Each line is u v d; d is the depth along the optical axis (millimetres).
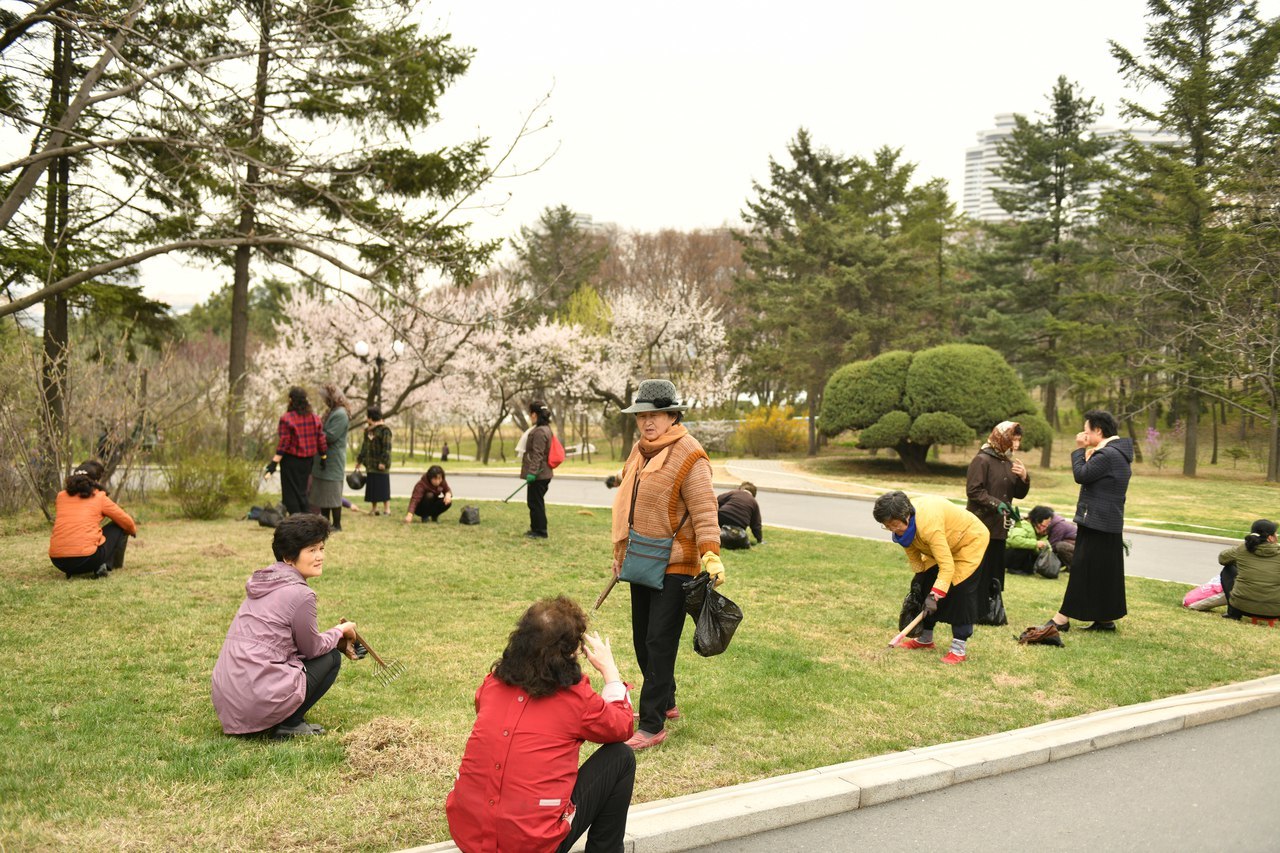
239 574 8695
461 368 35750
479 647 6457
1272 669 6734
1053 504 20062
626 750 3443
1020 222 45625
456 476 25094
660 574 4781
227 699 4516
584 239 57906
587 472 26219
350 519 13211
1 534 11211
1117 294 36781
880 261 42250
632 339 42188
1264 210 30141
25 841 3383
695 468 4809
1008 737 4996
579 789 3275
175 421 14469
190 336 42406
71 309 16094
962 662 6621
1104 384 35875
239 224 15336
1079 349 42281
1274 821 4082
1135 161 35125
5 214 9953
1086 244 45969
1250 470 35219
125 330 15992
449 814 3125
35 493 12109
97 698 5113
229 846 3447
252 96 13469
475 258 15414
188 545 10367
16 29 9336
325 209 15188
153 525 12164
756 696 5645
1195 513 19656
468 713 5051
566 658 3148
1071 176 43344
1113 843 3838
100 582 8164
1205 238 32094
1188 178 32031
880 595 9062
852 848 3773
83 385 13398
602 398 41875
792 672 6195
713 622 4688
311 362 31312
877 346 43031
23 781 3928
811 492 22016
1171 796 4375
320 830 3615
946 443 28219
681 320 42219
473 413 43094
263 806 3795
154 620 6867
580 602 8234
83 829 3523
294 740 4555
